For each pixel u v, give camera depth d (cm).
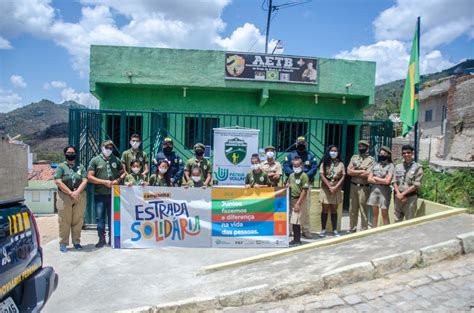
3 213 325
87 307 465
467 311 376
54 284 390
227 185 812
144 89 1051
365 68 1058
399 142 1962
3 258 312
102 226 709
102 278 558
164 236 709
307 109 1092
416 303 400
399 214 707
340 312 402
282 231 720
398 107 3600
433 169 913
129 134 1022
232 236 715
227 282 510
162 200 710
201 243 712
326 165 782
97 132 905
